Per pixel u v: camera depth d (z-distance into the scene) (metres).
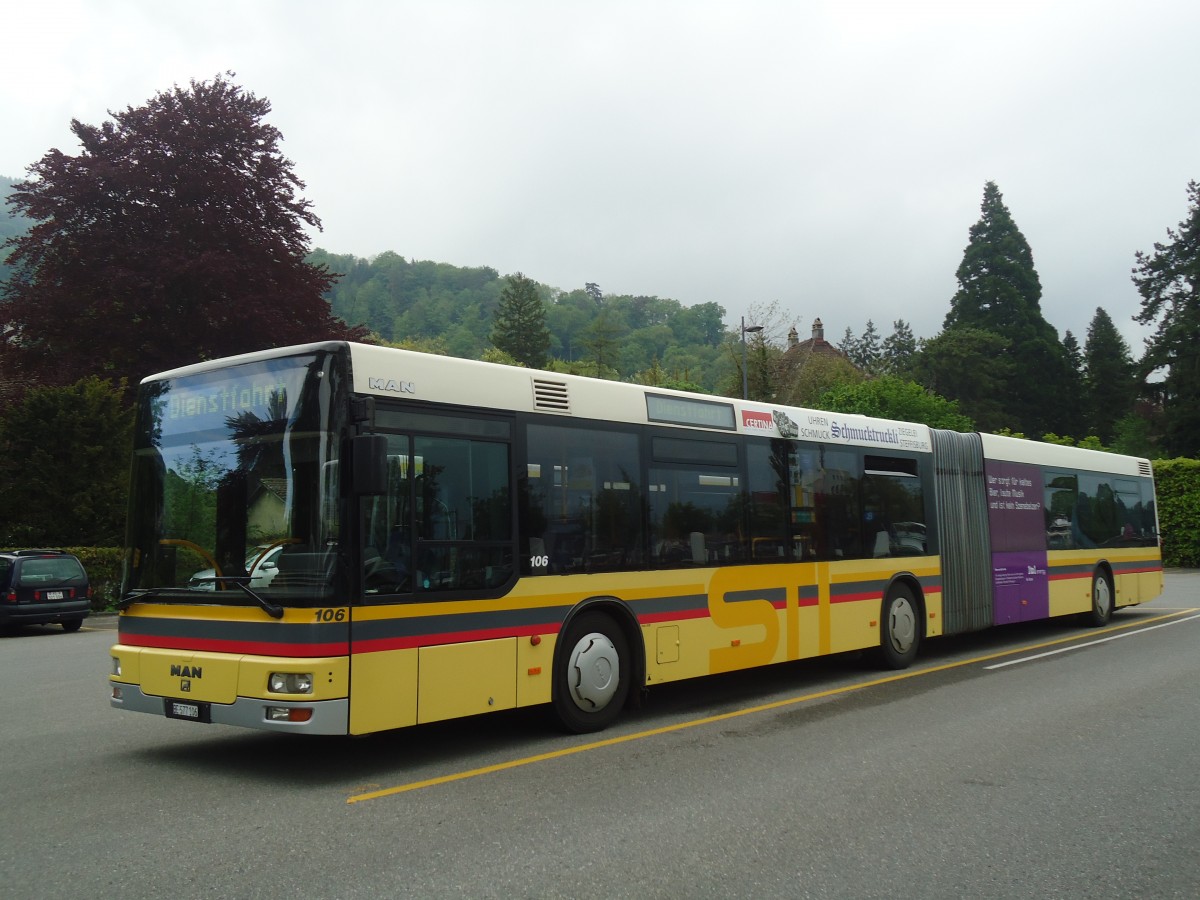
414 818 5.83
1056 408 68.06
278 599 6.58
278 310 30.61
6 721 9.29
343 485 6.65
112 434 25.70
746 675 11.87
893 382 44.25
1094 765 7.13
